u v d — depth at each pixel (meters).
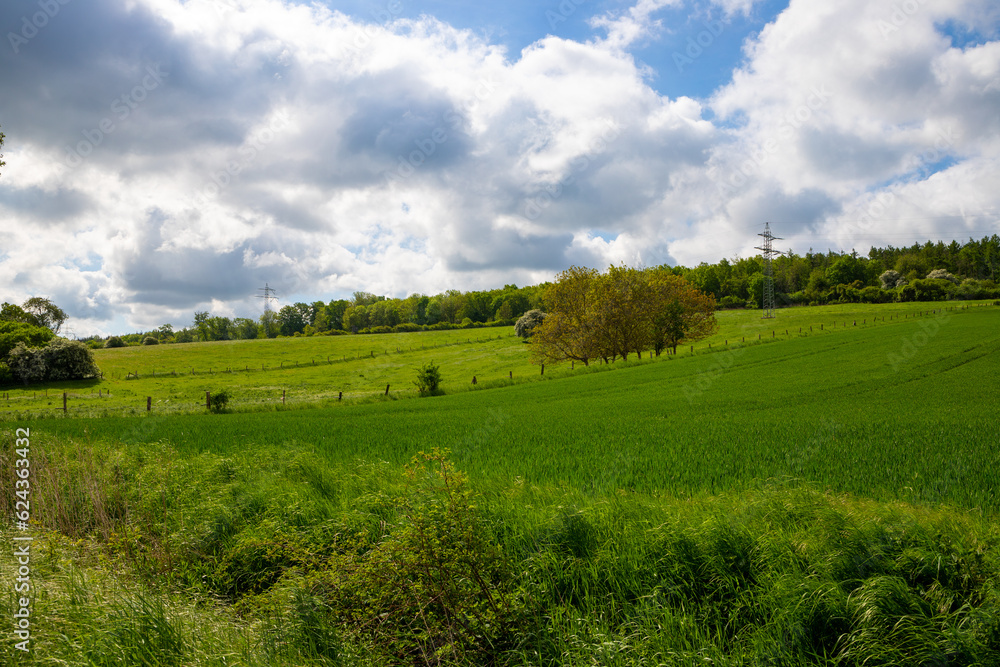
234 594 6.87
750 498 7.17
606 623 4.72
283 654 4.63
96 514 8.59
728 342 69.25
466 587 5.04
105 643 4.40
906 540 5.24
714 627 4.70
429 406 31.88
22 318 112.56
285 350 97.69
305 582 5.70
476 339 103.12
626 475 9.59
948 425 14.80
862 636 4.09
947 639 3.94
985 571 4.71
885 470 9.42
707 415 19.81
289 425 21.36
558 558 5.73
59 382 68.81
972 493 7.81
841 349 49.41
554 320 62.69
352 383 63.38
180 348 101.69
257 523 8.17
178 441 16.73
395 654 4.94
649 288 62.31
